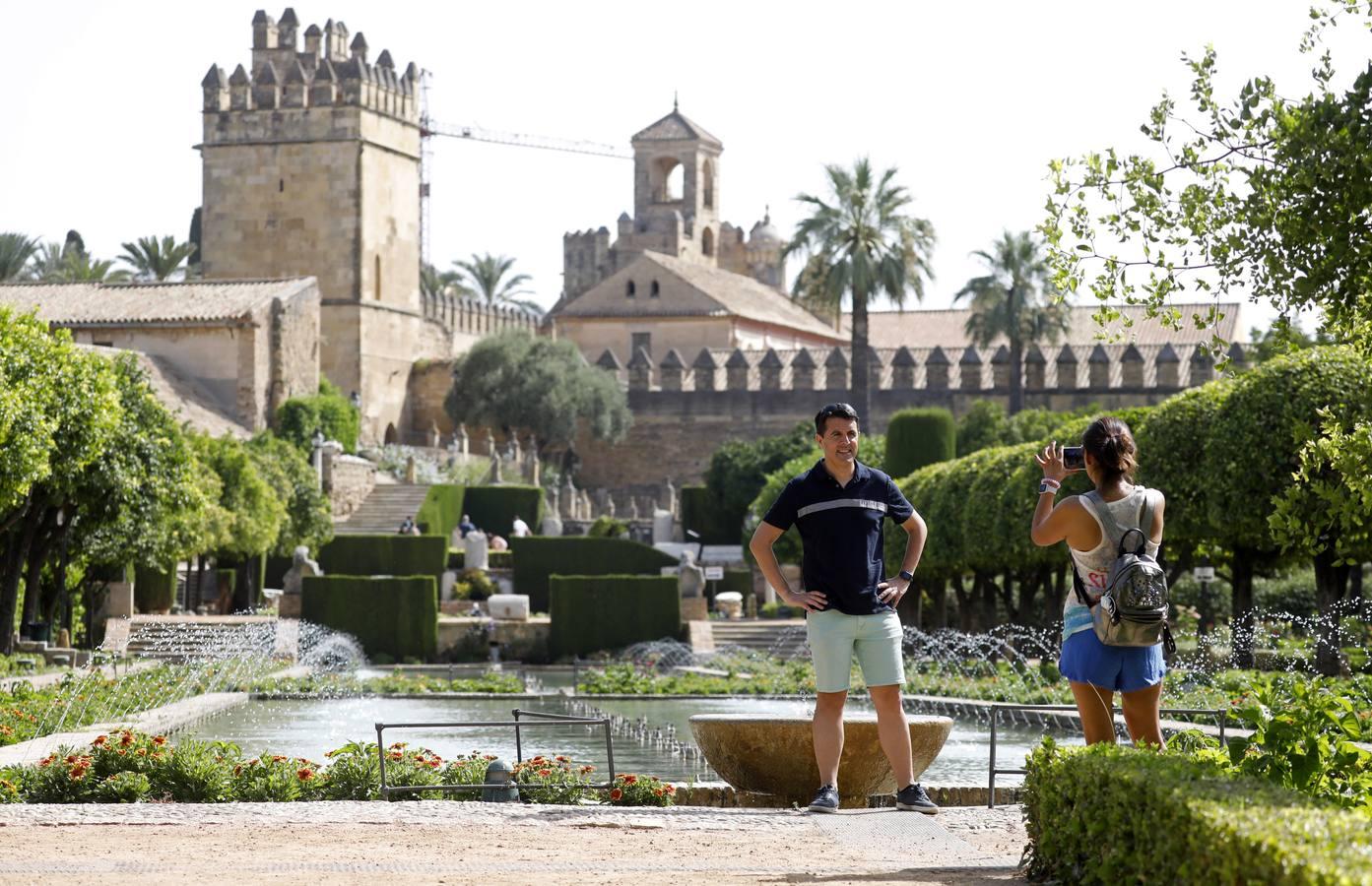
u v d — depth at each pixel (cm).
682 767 2006
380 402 9475
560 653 5162
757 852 875
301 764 1428
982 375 8675
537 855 856
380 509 7481
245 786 1387
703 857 853
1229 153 995
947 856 870
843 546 1009
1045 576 4212
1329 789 870
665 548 7619
